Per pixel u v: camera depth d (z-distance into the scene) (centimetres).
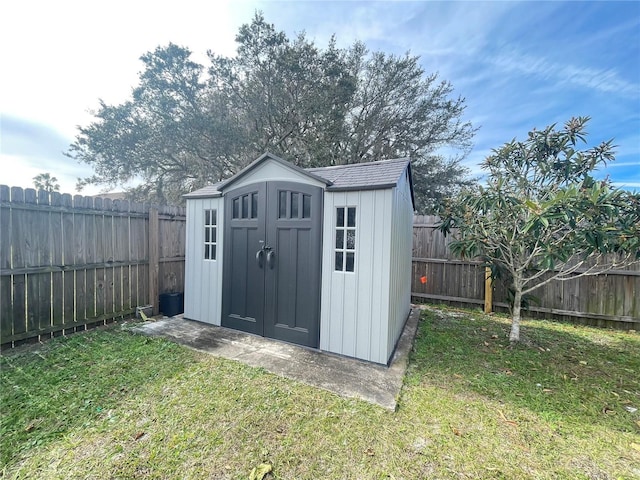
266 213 389
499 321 503
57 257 377
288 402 242
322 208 353
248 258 407
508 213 369
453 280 604
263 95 1003
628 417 233
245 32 974
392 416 228
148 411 226
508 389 274
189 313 470
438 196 1127
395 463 182
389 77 1104
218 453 186
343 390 263
